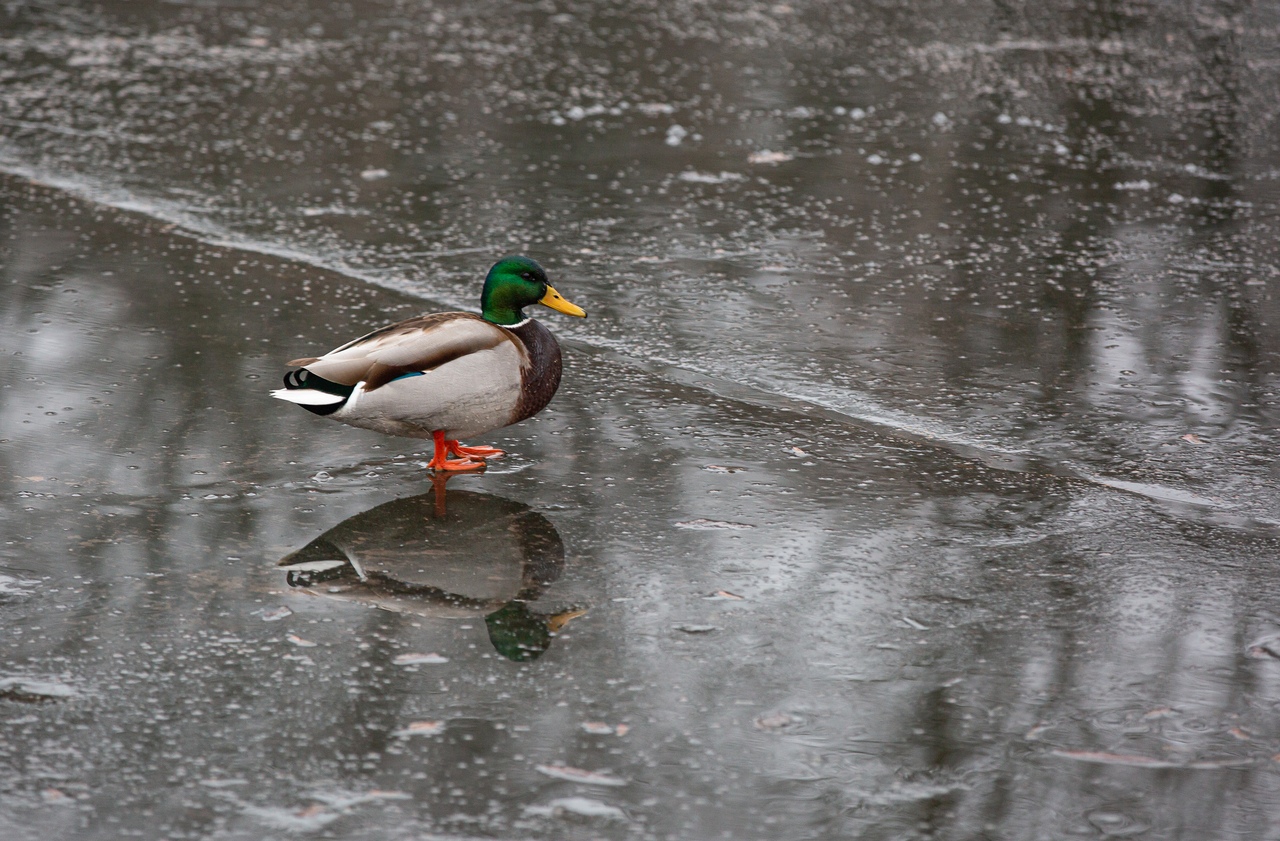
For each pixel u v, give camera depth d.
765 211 15.56
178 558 8.17
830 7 25.75
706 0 26.14
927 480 9.33
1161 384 11.06
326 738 6.45
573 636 7.35
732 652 7.21
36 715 6.59
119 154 17.03
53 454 9.55
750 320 12.46
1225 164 17.48
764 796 6.07
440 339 9.04
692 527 8.61
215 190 15.89
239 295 12.88
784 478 9.34
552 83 20.59
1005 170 17.14
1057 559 8.23
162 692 6.79
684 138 18.22
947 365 11.45
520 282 9.42
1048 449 9.87
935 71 21.61
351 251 14.14
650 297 13.02
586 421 10.30
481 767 6.25
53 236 14.35
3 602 7.61
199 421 10.18
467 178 16.48
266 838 5.77
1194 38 23.77
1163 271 13.80
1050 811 6.00
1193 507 8.98
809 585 7.90
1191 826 5.92
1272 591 7.88
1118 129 18.88
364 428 9.23
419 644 7.26
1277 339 12.03
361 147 17.52
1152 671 7.07
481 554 8.27
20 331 11.87
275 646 7.22
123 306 12.53
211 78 20.36
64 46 21.80
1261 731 6.57
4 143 17.28
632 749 6.39
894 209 15.70
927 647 7.27
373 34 23.14
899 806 6.03
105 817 5.89
